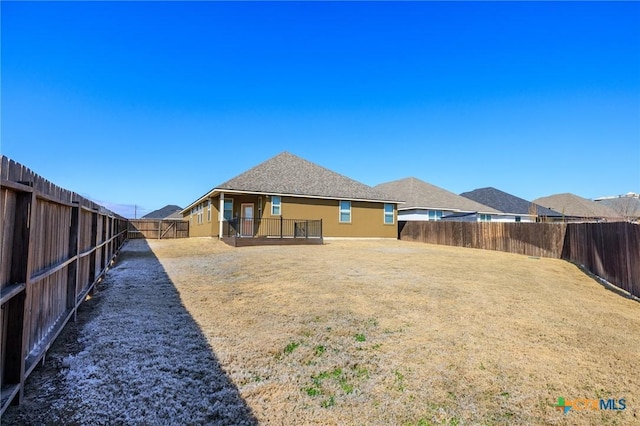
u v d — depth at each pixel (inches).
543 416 99.0
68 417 89.7
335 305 204.1
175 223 1007.0
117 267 355.3
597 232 344.2
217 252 482.9
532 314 196.7
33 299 111.3
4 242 88.0
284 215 687.7
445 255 475.2
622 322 188.5
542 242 503.5
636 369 129.6
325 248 543.2
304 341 149.9
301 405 101.4
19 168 95.5
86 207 198.2
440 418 96.9
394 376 120.6
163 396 102.6
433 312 193.9
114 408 94.9
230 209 717.9
